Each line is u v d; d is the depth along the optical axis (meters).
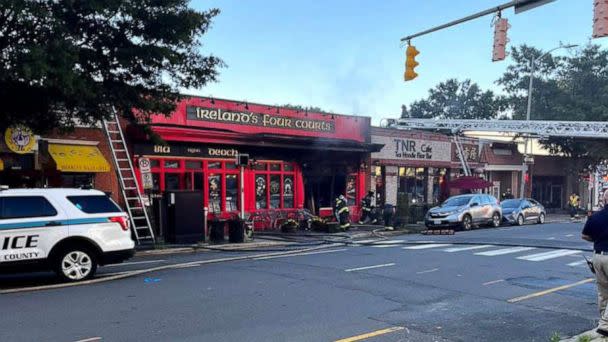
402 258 14.74
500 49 11.88
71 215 10.87
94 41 13.73
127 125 19.88
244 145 23.69
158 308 8.56
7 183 17.48
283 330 7.37
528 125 31.72
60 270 10.74
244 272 12.25
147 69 14.74
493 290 10.40
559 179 47.19
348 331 7.38
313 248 17.64
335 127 28.45
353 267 13.03
